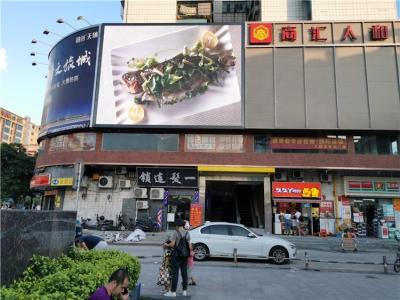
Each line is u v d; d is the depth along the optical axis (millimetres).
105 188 26312
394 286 9969
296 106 25344
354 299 8250
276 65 26094
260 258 13680
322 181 25109
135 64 26891
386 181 24688
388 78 25359
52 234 5316
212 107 25672
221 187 30141
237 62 26219
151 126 25719
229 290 8805
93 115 26172
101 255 6215
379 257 17031
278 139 25656
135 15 38375
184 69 26500
